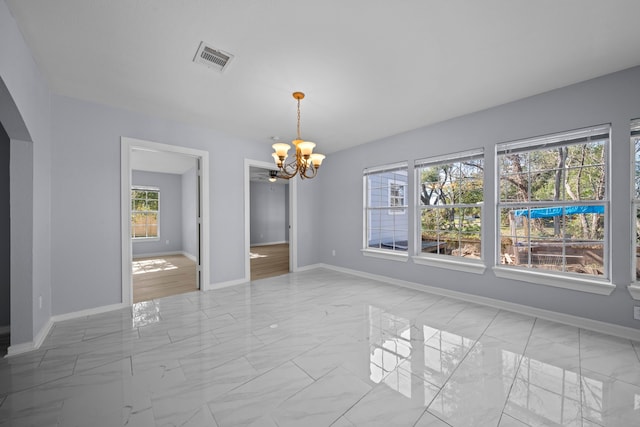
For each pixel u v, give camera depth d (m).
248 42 1.94
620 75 2.31
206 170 3.81
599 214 2.49
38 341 2.22
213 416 1.43
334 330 2.50
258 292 3.71
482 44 1.96
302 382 1.73
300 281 4.31
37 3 1.54
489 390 1.63
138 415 1.44
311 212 5.32
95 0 1.53
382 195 4.41
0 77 1.48
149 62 2.19
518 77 2.42
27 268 2.13
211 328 2.55
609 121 2.36
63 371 1.85
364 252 4.55
